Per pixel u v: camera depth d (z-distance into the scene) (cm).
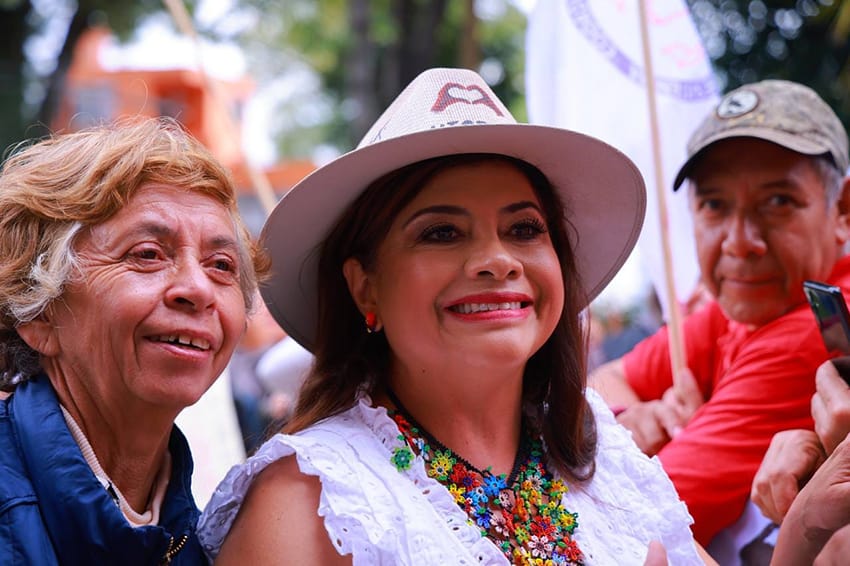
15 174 164
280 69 1678
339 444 173
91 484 153
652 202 298
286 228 191
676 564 192
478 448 187
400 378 190
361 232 189
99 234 161
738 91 251
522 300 180
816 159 241
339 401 191
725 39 653
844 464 186
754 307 244
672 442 244
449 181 181
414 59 963
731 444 235
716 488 234
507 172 185
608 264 220
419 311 179
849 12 587
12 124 1158
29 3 1198
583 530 185
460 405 185
